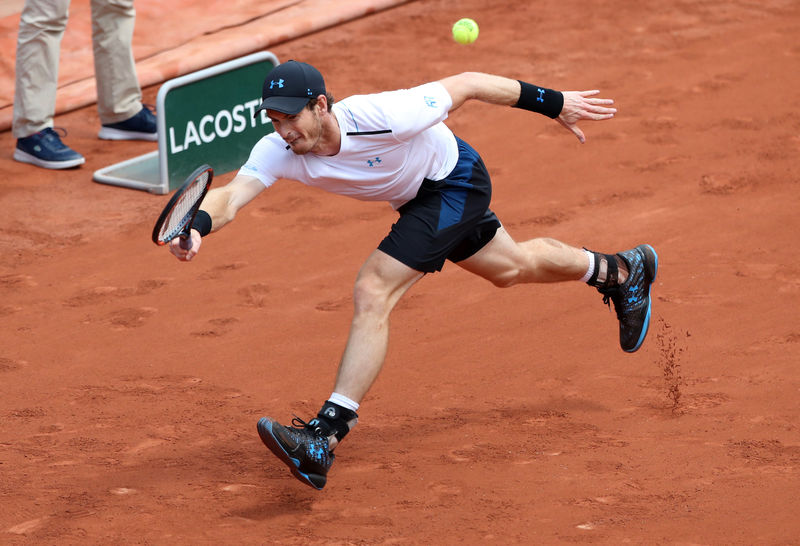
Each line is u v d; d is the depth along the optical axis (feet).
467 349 74.23
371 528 51.78
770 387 65.46
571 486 54.95
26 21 111.96
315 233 98.78
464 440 61.46
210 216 53.83
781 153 110.11
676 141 115.24
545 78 136.98
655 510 51.90
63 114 132.67
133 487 57.36
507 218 98.89
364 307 55.31
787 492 52.65
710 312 77.25
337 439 53.78
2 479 58.44
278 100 51.75
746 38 147.02
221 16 159.43
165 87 106.83
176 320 81.61
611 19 157.99
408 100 54.19
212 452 61.72
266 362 74.08
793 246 88.63
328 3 164.86
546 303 80.74
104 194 109.91
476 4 168.25
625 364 70.23
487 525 51.34
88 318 82.58
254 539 51.29
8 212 105.09
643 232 93.91
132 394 69.82
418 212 56.59
